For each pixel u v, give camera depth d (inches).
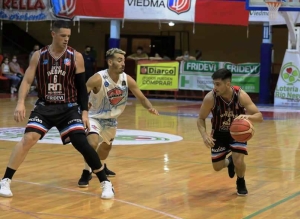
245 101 257.4
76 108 251.9
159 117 641.6
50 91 247.9
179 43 1091.3
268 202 249.6
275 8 711.1
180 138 466.9
